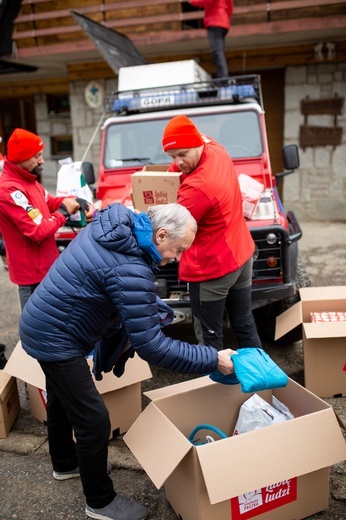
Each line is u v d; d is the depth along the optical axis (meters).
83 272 1.98
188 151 2.73
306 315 3.50
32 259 3.21
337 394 3.22
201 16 7.45
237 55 8.14
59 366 2.09
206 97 4.77
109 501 2.34
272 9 7.20
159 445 2.11
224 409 2.61
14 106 10.30
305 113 8.05
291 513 2.24
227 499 1.98
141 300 1.94
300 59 7.88
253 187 3.72
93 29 5.74
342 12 7.03
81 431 2.17
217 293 2.88
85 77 8.59
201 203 2.70
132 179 3.33
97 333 2.14
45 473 2.75
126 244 1.93
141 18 7.70
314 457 2.08
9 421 3.10
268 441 2.06
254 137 4.56
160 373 3.72
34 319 2.06
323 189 8.25
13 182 3.06
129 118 4.77
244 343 3.13
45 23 8.08
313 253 6.48
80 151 8.95
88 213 3.40
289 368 3.63
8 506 2.53
